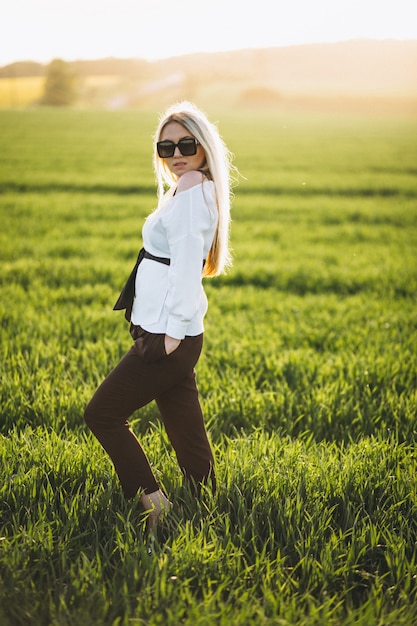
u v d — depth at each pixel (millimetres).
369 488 3375
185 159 3008
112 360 5441
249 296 8617
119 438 3041
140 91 125812
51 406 4422
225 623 2357
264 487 3307
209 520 3082
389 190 22000
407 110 98375
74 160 28328
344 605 2652
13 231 13359
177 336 2820
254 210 17672
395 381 5156
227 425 4434
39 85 122812
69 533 2910
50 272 9633
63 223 14555
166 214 2867
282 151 35281
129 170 25281
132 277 3039
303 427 4484
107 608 2430
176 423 3178
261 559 2748
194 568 2701
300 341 6438
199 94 124562
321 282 9781
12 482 3258
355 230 14992
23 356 5602
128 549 2779
